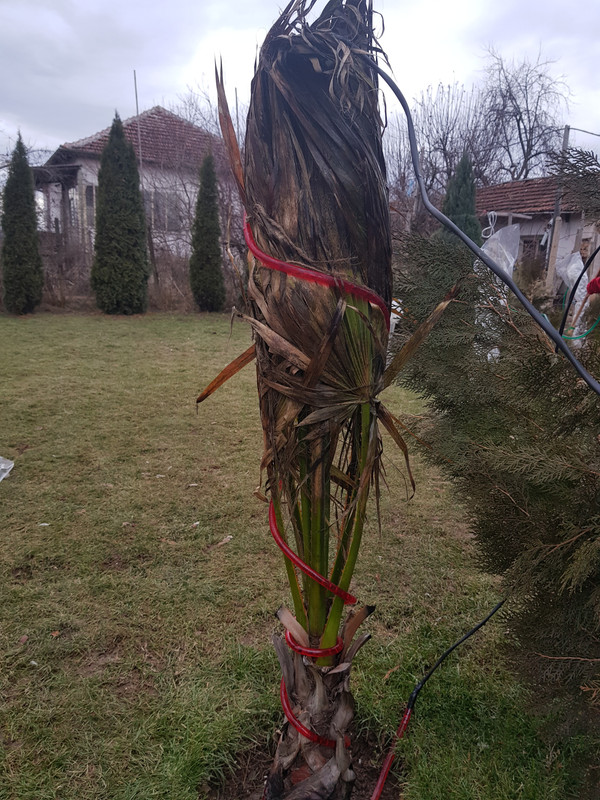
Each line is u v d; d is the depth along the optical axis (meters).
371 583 2.79
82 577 2.81
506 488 1.43
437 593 2.70
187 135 18.59
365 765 1.81
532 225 11.51
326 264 1.13
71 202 19.00
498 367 1.53
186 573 2.86
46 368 7.50
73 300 14.31
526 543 1.35
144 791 1.65
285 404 1.19
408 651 2.22
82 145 18.48
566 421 1.37
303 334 1.13
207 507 3.62
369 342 1.18
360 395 1.20
